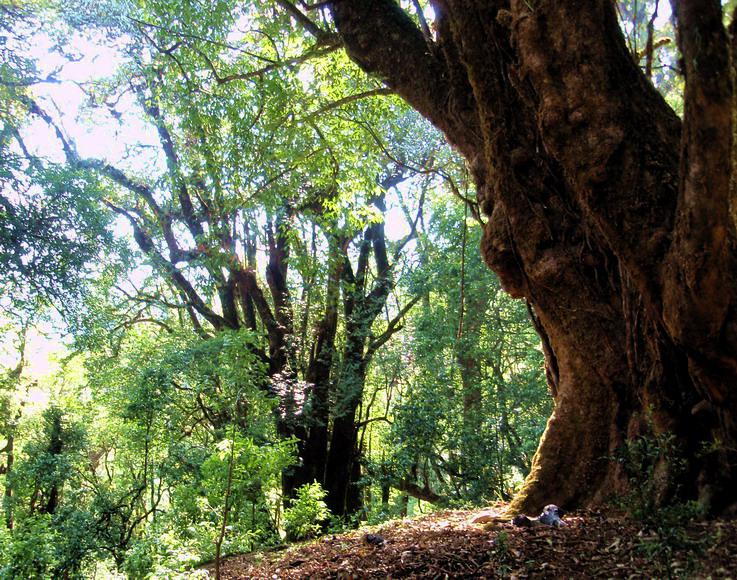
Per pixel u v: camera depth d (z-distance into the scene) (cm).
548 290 607
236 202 1088
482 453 1319
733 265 449
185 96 1039
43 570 878
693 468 495
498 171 604
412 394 1459
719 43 356
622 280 554
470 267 1559
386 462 1413
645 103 508
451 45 675
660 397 516
